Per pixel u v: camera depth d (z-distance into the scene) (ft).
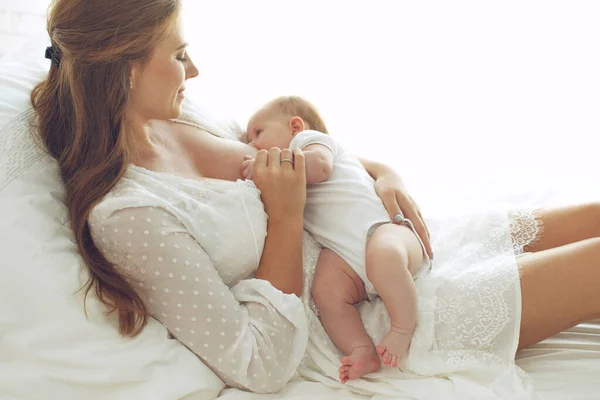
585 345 4.52
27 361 3.65
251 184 4.55
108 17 4.08
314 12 9.14
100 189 4.10
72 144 4.33
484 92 8.98
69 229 4.25
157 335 4.06
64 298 3.87
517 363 4.38
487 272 4.38
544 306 4.25
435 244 4.86
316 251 4.77
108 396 3.76
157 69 4.29
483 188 5.88
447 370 4.19
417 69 9.12
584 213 4.91
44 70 5.24
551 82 8.91
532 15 8.84
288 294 4.35
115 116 4.23
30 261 3.87
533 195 5.70
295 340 4.27
